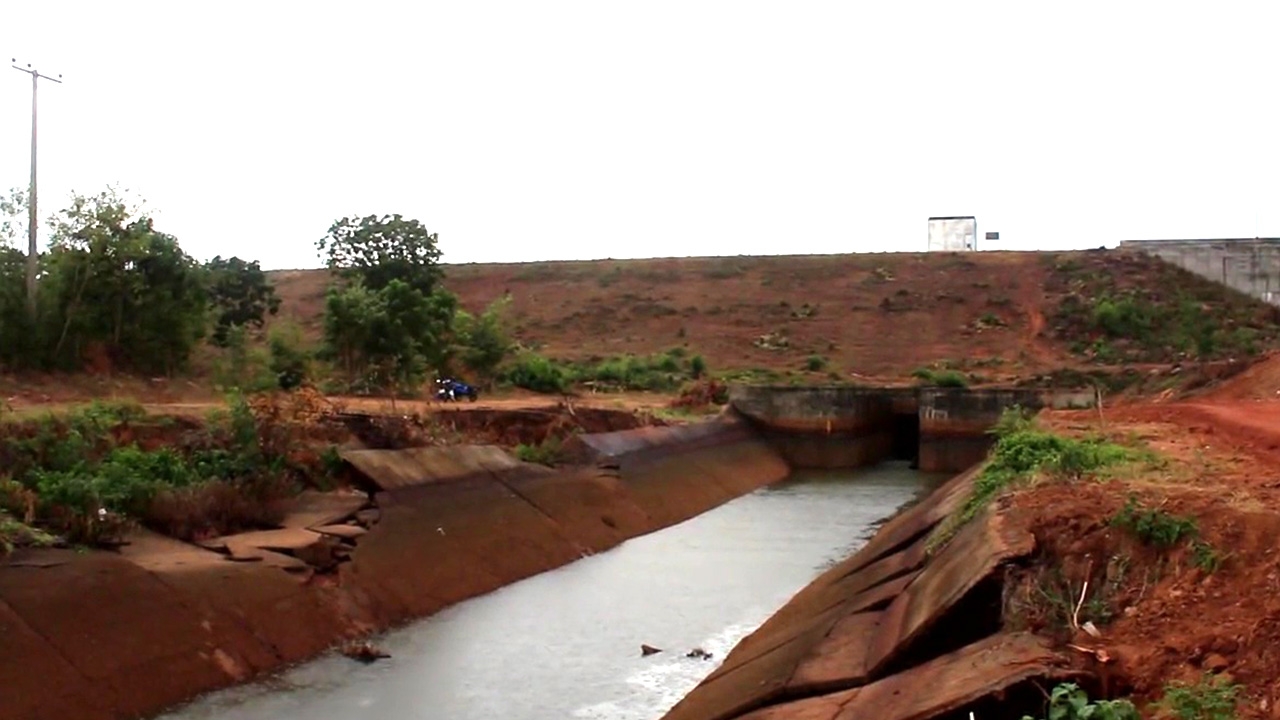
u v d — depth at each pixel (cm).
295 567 2061
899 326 9125
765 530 3534
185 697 1645
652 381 7012
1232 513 1125
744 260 10944
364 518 2412
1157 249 9825
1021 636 1045
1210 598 1006
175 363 3784
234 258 6212
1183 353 8006
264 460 2453
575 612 2314
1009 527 1275
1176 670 903
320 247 5466
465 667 1881
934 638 1200
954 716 941
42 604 1617
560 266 11206
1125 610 1048
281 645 1877
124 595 1733
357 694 1712
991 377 7469
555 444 3684
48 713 1463
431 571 2402
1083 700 834
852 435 5847
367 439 2930
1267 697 829
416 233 5475
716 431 5197
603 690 1766
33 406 2616
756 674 1510
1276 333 8362
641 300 9981
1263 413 3053
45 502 1909
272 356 4112
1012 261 10250
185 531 2098
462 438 3416
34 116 3412
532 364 5712
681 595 2495
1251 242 9588
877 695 1122
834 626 1548
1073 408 5062
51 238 3500
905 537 2162
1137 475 1614
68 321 3416
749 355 8569
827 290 9950
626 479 3750
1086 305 9069
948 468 5644
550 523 3052
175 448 2352
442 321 4831
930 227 11712
